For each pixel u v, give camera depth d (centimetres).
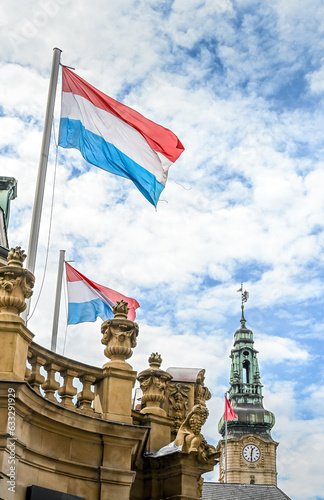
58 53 1842
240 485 6125
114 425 1459
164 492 1600
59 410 1375
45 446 1368
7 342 1306
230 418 6278
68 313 2091
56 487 1370
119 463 1458
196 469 1582
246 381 15300
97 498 1421
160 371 1752
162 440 1683
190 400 1841
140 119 1911
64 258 2178
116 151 1872
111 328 1605
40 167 1700
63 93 1853
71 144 1828
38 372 1444
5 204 2642
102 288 2136
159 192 1908
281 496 5988
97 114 1873
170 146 1922
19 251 1398
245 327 15775
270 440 14212
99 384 1570
